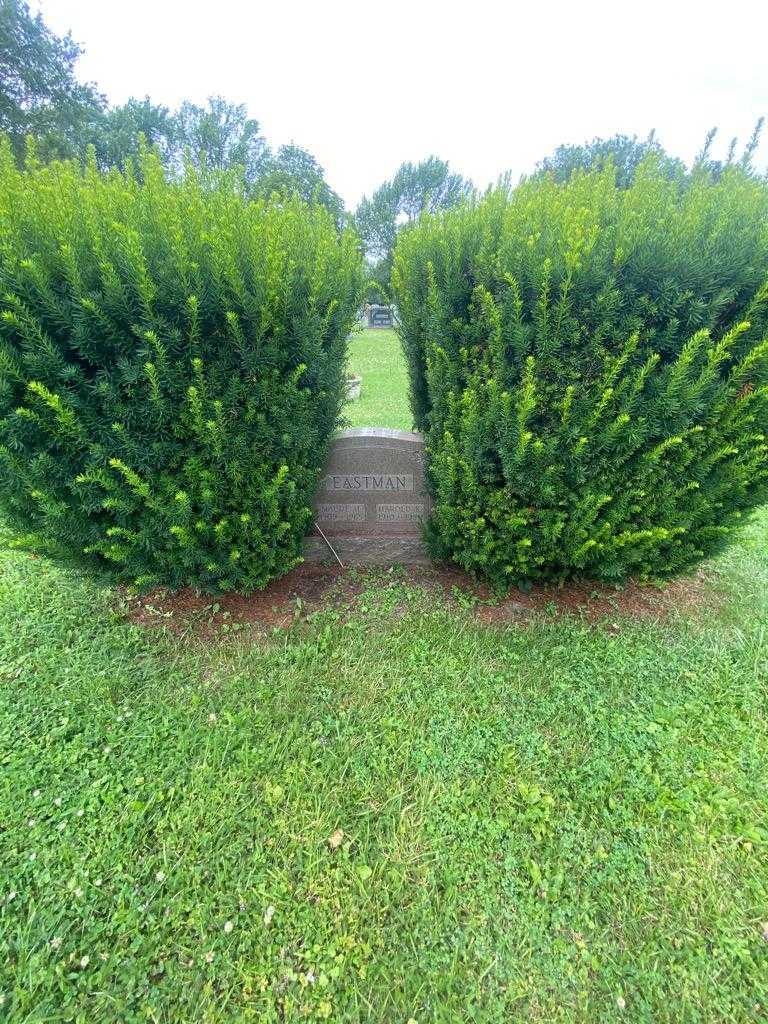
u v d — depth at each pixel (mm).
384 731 2428
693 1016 1564
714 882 1873
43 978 1612
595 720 2498
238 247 2330
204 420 2348
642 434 2387
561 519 2637
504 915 1789
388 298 3842
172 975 1637
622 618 3188
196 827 2027
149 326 2125
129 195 2393
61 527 2406
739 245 2260
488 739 2398
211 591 3020
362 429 3467
